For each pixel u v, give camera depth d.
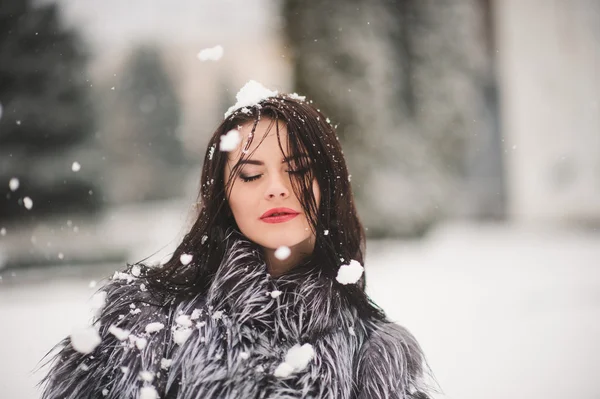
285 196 1.24
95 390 1.24
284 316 1.22
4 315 5.72
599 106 16.64
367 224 11.48
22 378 2.53
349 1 11.31
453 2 13.01
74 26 11.66
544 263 10.01
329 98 11.09
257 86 1.37
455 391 3.65
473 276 8.62
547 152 16.78
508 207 16.94
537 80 16.83
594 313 5.96
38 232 10.83
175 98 28.36
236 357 1.17
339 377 1.20
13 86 11.21
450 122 12.86
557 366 4.20
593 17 16.73
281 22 11.25
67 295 7.07
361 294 1.33
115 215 16.70
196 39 26.56
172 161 28.50
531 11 16.66
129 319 1.25
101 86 15.93
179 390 1.18
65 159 11.44
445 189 12.64
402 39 12.47
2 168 10.96
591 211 16.34
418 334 5.15
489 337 5.05
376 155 11.46
